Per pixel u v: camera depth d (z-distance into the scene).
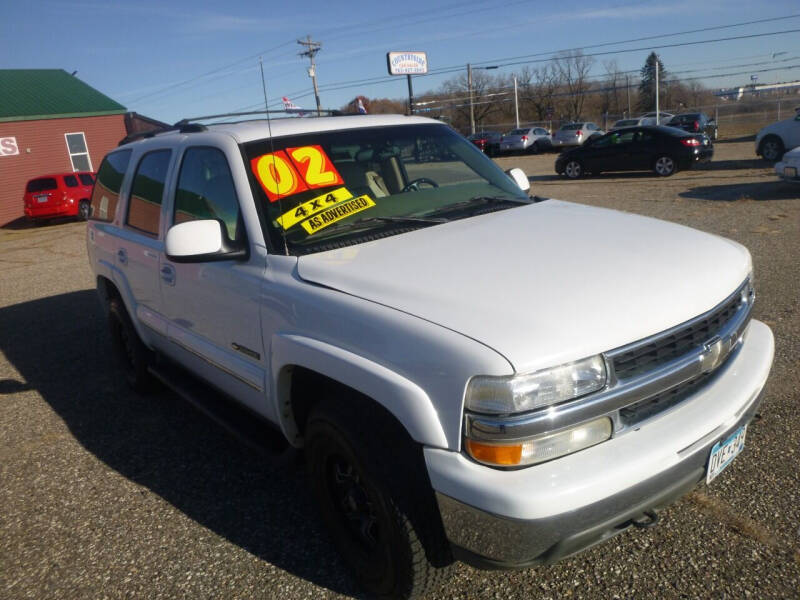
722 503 2.86
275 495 3.34
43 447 4.14
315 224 2.90
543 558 1.95
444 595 2.50
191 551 2.92
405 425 2.05
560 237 2.68
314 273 2.57
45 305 8.29
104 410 4.67
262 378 2.87
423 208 3.19
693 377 2.21
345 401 2.36
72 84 27.19
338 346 2.33
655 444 2.03
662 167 16.95
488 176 3.72
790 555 2.52
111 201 4.63
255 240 2.85
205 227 2.79
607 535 2.03
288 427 2.83
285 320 2.61
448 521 2.01
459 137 3.96
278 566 2.76
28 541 3.13
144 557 2.91
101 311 7.66
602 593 2.43
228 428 3.30
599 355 1.96
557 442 1.92
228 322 3.06
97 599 2.67
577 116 80.00
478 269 2.37
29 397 5.05
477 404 1.90
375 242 2.80
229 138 3.18
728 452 2.32
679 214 10.13
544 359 1.89
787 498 2.84
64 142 25.22
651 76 78.06
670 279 2.28
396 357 2.11
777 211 9.57
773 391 3.81
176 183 3.61
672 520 2.78
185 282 3.39
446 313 2.10
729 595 2.35
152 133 4.47
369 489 2.26
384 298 2.27
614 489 1.92
